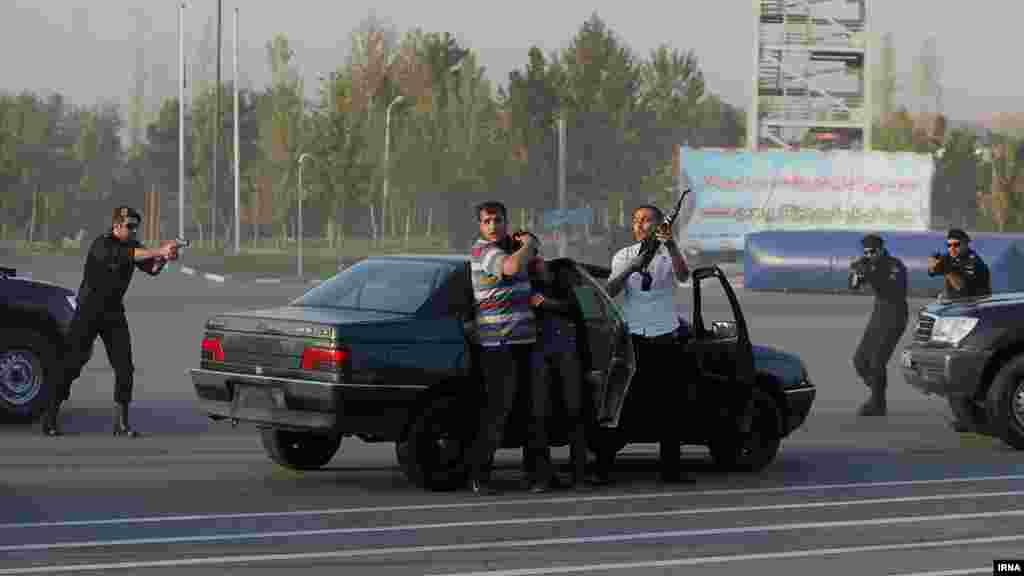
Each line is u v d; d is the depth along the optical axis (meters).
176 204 180.12
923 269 66.81
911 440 18.33
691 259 95.94
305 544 10.90
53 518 12.04
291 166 130.12
